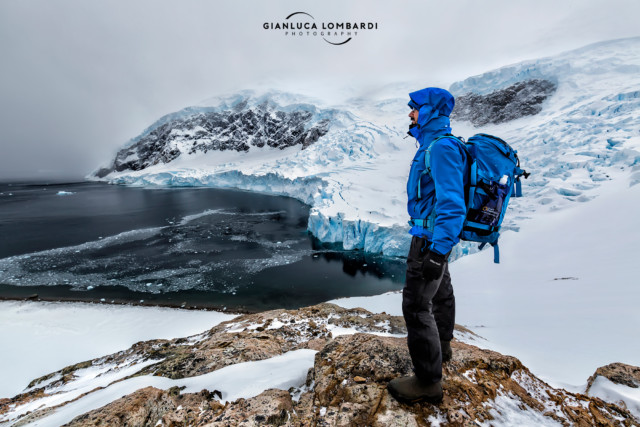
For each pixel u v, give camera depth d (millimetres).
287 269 23656
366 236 27578
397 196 31578
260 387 2535
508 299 9273
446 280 2053
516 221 18484
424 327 1678
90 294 19422
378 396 1860
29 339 14086
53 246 28938
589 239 12875
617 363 2662
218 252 27172
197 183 72000
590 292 8102
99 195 60625
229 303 18328
